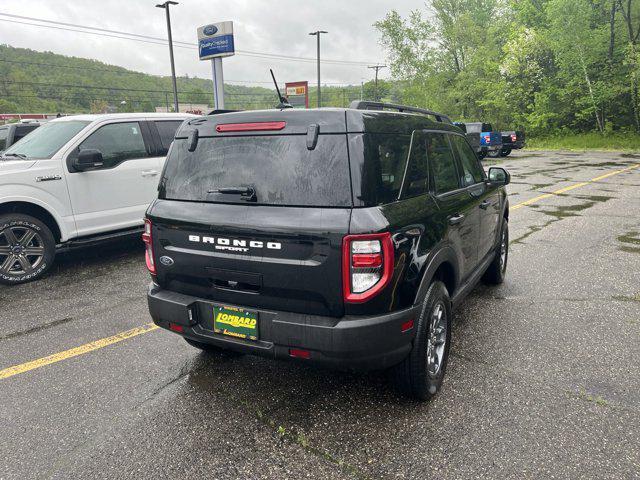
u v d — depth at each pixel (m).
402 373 2.64
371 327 2.27
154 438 2.54
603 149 28.42
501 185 4.29
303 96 40.97
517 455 2.32
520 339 3.62
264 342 2.46
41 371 3.34
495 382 3.01
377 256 2.22
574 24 29.92
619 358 3.29
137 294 4.99
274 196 2.41
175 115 6.88
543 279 5.04
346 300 2.26
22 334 4.01
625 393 2.85
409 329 2.44
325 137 2.31
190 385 3.10
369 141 2.33
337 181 2.27
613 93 29.94
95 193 5.88
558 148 30.52
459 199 3.26
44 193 5.45
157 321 2.85
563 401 2.78
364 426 2.59
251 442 2.49
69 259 6.47
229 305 2.56
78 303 4.75
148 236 2.88
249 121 2.52
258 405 2.84
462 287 3.45
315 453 2.38
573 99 32.72
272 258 2.37
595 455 2.30
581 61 30.64
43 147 5.80
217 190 2.57
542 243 6.58
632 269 5.31
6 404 2.92
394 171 2.50
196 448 2.45
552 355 3.36
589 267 5.43
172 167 2.83
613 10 29.94
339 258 2.22
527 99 34.78
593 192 11.20
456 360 3.31
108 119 6.06
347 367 2.35
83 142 5.80
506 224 4.91
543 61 34.41
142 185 6.32
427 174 2.90
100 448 2.47
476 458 2.30
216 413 2.77
